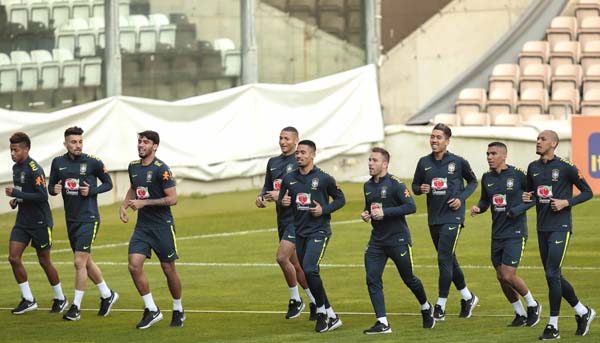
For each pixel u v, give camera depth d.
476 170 90.31
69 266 56.66
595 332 36.97
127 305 45.03
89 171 42.06
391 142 97.38
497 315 40.97
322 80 95.88
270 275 52.56
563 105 98.81
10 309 44.28
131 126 84.31
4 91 79.69
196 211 79.06
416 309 42.69
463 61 106.62
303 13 96.12
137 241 39.38
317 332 38.06
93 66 84.25
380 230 37.50
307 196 38.28
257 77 92.94
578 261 54.34
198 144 87.69
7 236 68.81
